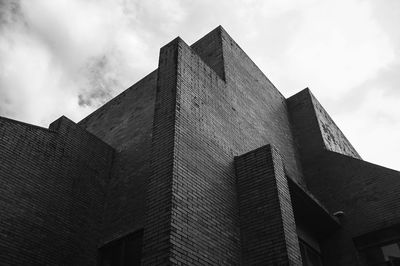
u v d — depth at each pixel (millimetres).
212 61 11117
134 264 7578
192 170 6785
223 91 9734
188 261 5645
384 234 9602
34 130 8789
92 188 9406
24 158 8266
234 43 12352
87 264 8258
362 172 11016
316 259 9805
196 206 6410
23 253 7320
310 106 14086
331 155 12219
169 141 6777
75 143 9617
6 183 7684
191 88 8172
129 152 10156
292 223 7043
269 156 7734
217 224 6684
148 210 6133
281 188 7355
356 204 10555
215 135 8172
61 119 9594
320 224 10055
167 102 7527
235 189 7730
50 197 8352
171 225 5684
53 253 7816
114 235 8469
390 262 9227
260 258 6613
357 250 9797
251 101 11359
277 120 12844
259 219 7062
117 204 9125
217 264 6191
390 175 10336
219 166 7664
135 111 11344
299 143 13422
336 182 11469
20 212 7645
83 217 8797
